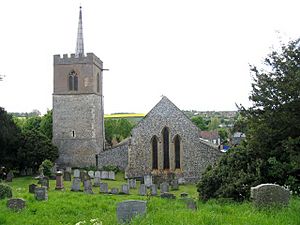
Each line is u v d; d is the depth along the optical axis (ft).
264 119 64.18
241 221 33.65
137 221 35.83
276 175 60.34
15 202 51.60
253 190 41.96
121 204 39.68
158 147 133.80
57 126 159.12
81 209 53.93
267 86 64.75
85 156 156.56
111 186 111.24
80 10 171.73
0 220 43.83
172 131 133.69
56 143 158.51
